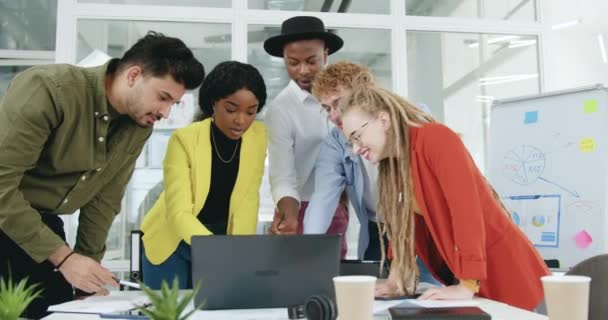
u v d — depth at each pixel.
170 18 3.24
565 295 0.80
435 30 3.49
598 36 3.95
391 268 1.52
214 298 1.23
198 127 1.85
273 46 2.33
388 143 1.49
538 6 3.64
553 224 2.75
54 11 3.69
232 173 1.90
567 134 2.78
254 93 1.80
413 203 1.49
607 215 2.60
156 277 1.83
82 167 1.60
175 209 1.72
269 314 1.18
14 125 1.42
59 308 1.24
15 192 1.44
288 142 2.26
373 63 3.40
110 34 3.22
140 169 3.08
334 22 3.37
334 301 1.11
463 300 1.30
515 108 2.99
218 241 1.24
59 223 1.69
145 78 1.50
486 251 1.47
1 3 3.67
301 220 2.30
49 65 1.54
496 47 3.58
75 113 1.52
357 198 2.10
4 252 1.55
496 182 2.98
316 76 2.01
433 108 3.45
